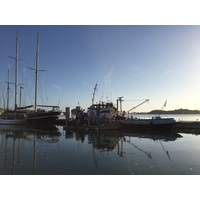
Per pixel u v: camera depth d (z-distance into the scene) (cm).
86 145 2358
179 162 1482
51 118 5478
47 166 1392
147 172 1238
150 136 3216
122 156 1717
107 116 4747
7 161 1547
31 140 2830
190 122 4041
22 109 6316
